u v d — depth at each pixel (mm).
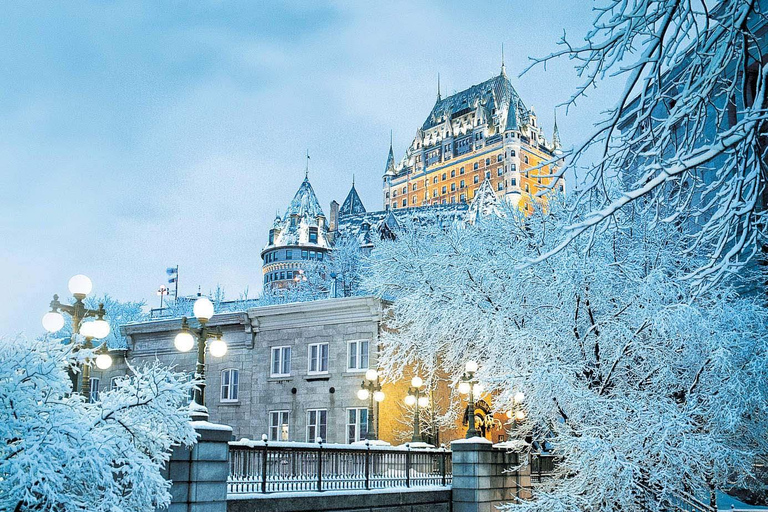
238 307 67625
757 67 26531
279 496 19938
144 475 11758
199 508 16594
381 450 24828
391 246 35750
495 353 26125
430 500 26172
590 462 21047
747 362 22672
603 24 10328
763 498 26375
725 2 11547
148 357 45406
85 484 11609
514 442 27312
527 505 22031
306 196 138750
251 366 41250
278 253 132750
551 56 10750
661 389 23125
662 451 20406
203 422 17031
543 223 26547
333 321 38844
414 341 33312
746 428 23516
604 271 23781
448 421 36844
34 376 11430
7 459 10953
